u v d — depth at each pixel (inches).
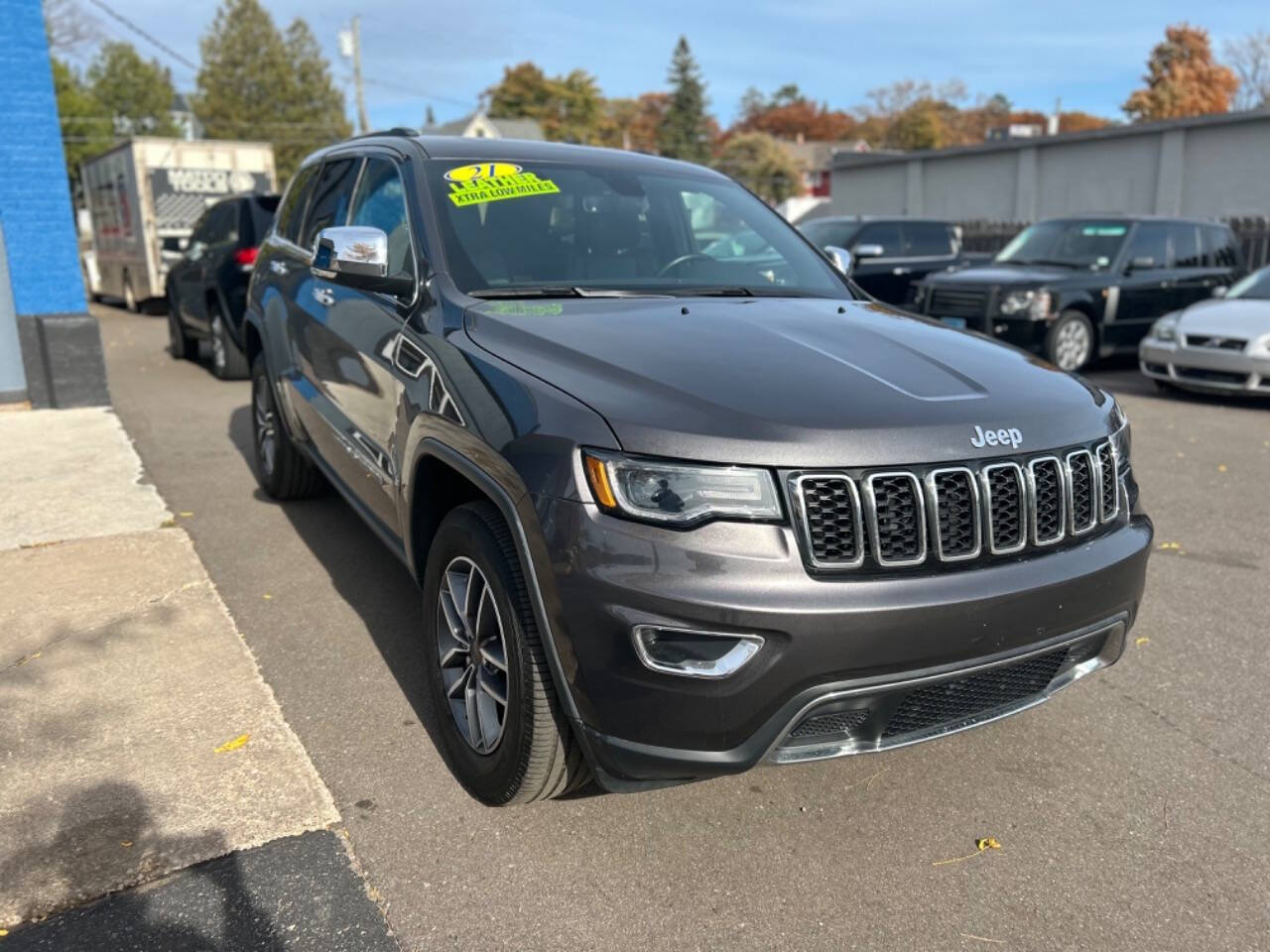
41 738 123.4
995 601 97.1
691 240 160.1
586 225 152.5
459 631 117.3
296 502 226.2
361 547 196.9
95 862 101.2
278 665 147.2
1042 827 113.0
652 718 93.0
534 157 163.5
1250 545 212.4
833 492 94.0
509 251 142.5
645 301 134.3
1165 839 111.3
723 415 95.9
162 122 2389.3
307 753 123.5
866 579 94.1
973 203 1236.5
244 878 99.9
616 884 101.7
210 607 163.9
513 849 106.5
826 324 128.6
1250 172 962.7
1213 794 120.0
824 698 93.0
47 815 108.1
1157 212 1042.1
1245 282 427.8
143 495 221.9
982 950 94.0
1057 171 1136.8
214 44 2203.5
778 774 122.9
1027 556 102.7
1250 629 168.1
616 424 95.2
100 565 180.2
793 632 90.6
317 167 210.1
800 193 2684.5
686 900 99.7
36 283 303.9
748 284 153.6
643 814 113.5
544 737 101.6
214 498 228.7
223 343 382.3
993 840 110.4
